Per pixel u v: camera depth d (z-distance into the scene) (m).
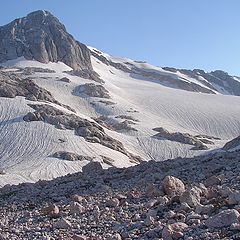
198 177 17.02
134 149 111.06
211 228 9.81
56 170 72.88
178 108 158.62
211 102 171.88
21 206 17.42
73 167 76.62
